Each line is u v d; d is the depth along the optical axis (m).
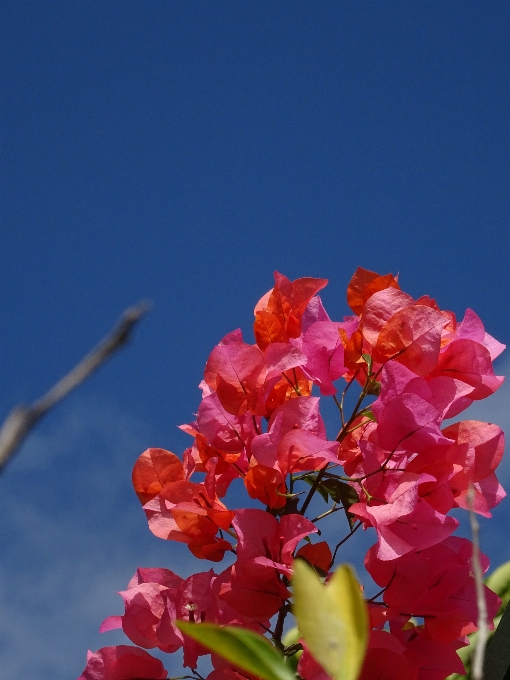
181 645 1.12
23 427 0.35
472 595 1.12
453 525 1.10
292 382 1.21
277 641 1.10
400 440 1.12
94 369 0.36
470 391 1.14
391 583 1.11
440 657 1.12
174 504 1.16
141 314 0.37
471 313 1.19
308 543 1.13
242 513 1.11
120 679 1.14
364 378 1.18
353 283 1.21
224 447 1.16
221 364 1.15
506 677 1.17
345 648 0.52
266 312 1.19
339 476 1.13
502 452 1.14
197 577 1.12
